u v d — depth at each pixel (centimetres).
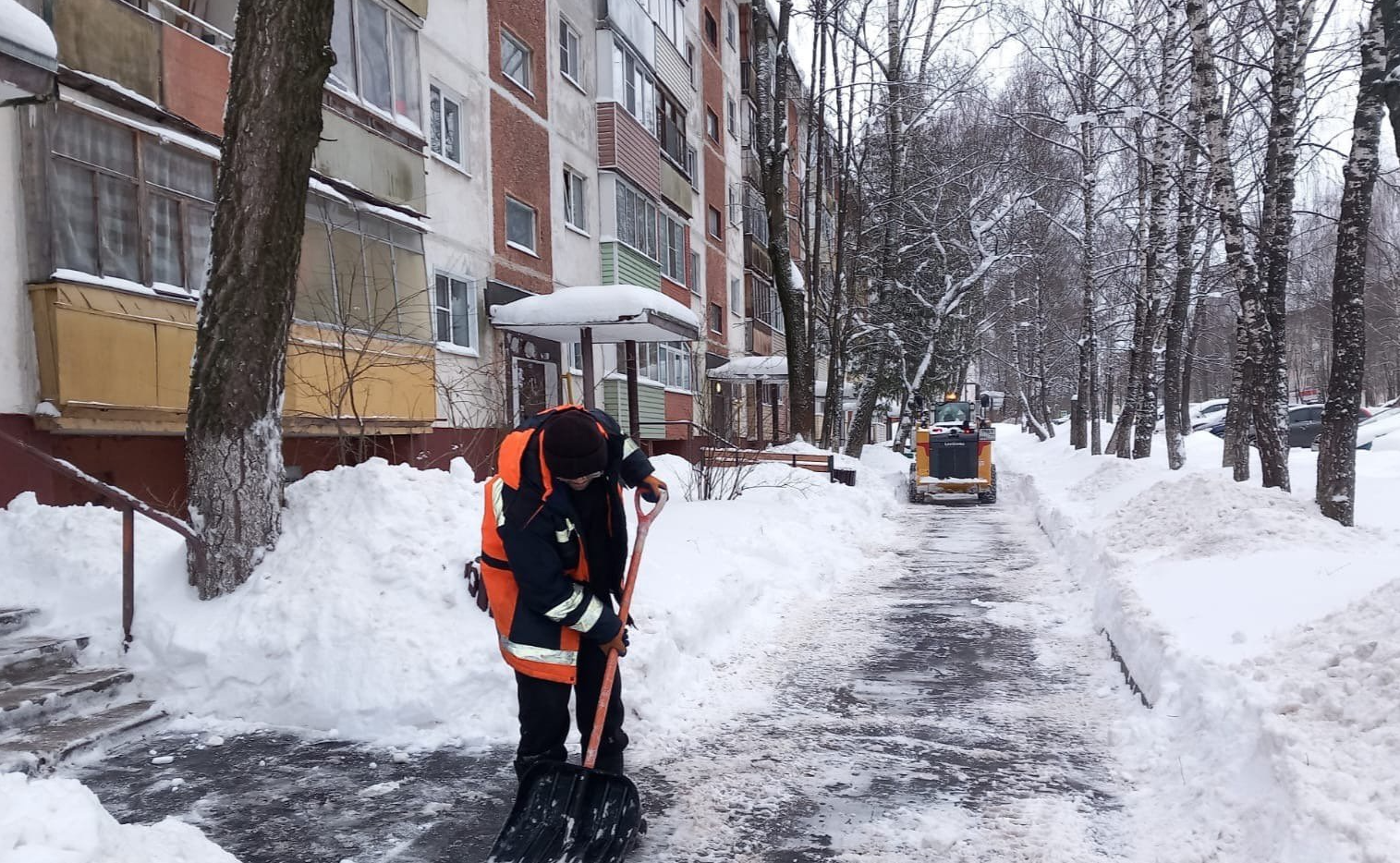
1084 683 546
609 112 1856
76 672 472
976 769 410
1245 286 1074
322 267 1018
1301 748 319
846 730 465
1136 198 2303
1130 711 484
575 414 316
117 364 738
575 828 304
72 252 720
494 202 1471
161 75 805
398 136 1196
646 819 358
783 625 710
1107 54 1833
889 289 2353
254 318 524
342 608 479
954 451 1917
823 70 2020
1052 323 3947
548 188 1652
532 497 311
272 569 510
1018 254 2805
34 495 615
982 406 2070
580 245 1780
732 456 1509
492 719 444
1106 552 796
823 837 342
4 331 671
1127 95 1931
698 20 2581
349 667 460
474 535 519
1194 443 2431
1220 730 382
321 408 962
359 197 1101
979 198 2619
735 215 3044
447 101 1382
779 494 1266
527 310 1385
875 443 4678
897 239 2452
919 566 1016
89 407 711
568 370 1719
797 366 1966
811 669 584
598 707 322
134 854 236
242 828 348
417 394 1150
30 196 692
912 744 443
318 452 1090
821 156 2048
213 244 529
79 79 721
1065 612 746
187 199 844
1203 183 1827
